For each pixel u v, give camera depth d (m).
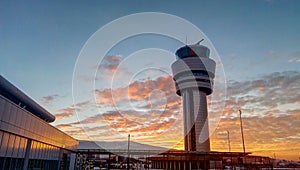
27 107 26.42
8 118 15.91
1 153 15.66
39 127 22.34
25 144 19.70
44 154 24.67
